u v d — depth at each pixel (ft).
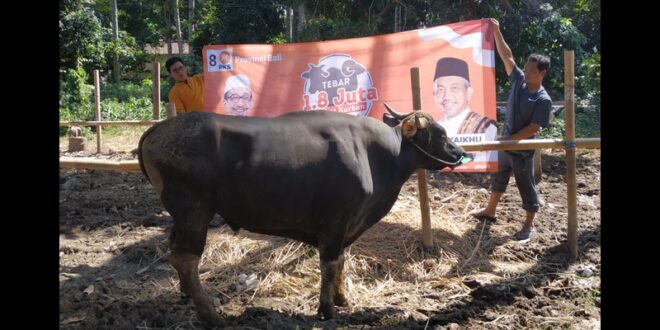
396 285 18.19
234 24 74.23
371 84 21.63
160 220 24.25
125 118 62.08
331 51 21.80
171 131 13.70
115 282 17.75
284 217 14.48
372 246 19.76
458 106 21.20
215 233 21.26
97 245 21.30
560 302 16.53
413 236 20.49
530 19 47.67
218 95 22.07
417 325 15.02
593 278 18.20
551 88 57.77
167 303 16.05
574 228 19.86
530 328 14.93
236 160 13.84
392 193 16.44
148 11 123.13
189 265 13.93
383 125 16.03
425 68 21.34
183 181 13.61
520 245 20.90
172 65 23.32
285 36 76.38
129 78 107.76
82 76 68.03
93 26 75.56
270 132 14.20
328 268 14.98
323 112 15.23
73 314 14.82
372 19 49.16
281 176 14.05
